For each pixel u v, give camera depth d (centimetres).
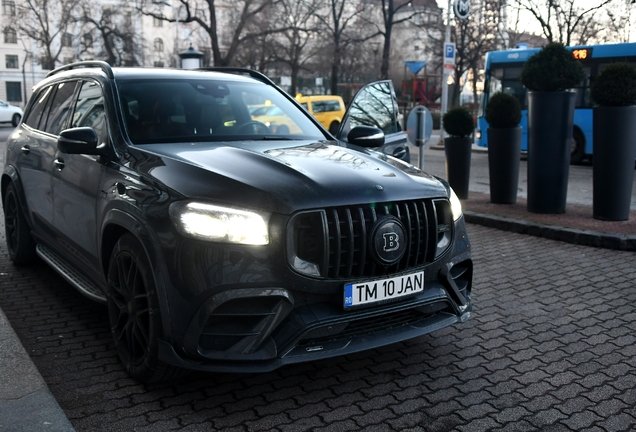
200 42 5534
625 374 371
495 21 3195
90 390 341
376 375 368
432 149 2305
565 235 729
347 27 4331
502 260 645
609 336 432
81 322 446
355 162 371
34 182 514
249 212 308
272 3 3588
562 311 484
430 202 356
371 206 329
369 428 306
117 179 370
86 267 429
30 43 7112
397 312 345
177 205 317
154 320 321
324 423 311
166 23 7044
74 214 431
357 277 325
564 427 309
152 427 304
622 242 683
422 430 305
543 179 841
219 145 398
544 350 407
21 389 329
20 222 562
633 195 1103
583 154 1697
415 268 347
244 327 310
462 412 323
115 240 381
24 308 475
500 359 392
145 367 333
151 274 324
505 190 945
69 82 513
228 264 304
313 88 5756
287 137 454
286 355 312
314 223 315
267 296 306
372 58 4825
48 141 496
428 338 428
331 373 371
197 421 311
